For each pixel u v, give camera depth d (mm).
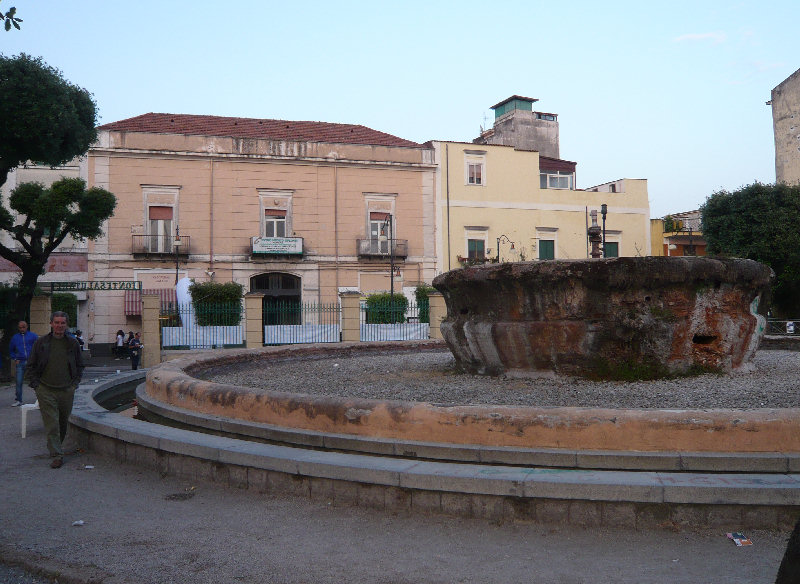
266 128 41281
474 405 6102
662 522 4953
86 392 10961
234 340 27047
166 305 36406
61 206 21156
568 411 5758
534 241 43188
